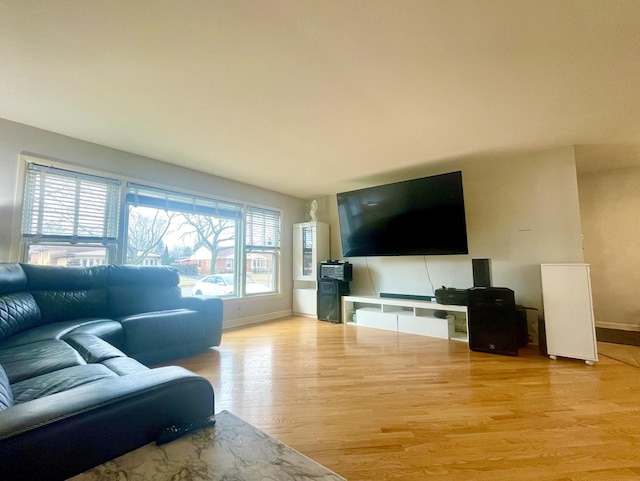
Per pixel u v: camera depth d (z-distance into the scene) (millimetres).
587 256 4031
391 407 1827
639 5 1377
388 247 4023
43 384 1190
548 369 2465
